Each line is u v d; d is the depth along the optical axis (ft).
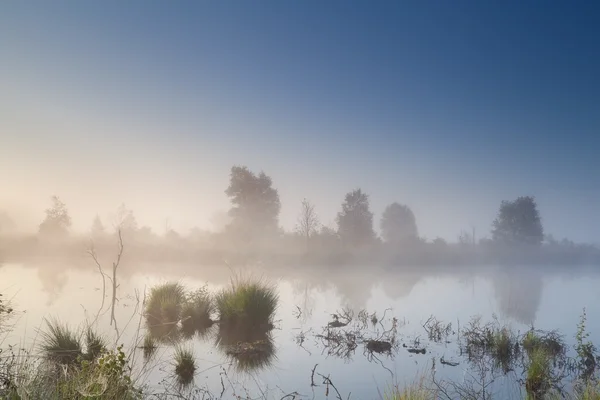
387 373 33.60
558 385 30.91
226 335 46.19
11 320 48.37
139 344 40.32
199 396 27.89
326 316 58.59
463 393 28.76
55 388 22.24
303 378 32.17
